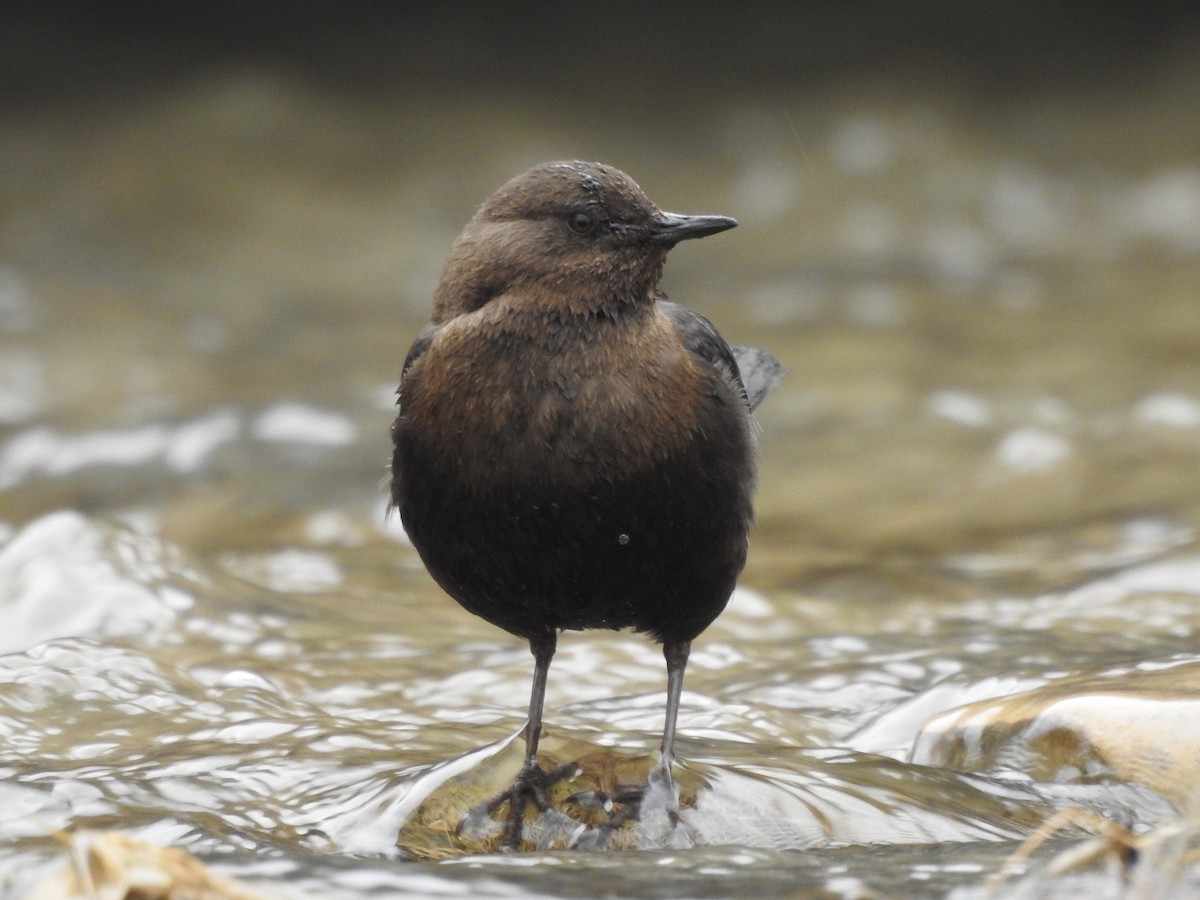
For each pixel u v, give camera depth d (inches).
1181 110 1093.8
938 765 287.9
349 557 474.9
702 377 272.2
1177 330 749.3
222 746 293.0
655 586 274.5
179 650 363.6
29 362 711.1
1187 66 1134.4
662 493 264.8
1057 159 1051.9
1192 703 273.4
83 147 1034.7
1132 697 277.6
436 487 268.1
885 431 613.0
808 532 507.2
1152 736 268.7
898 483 555.2
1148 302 806.5
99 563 390.3
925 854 225.6
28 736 299.9
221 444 593.0
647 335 269.6
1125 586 418.3
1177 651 344.5
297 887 199.2
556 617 280.8
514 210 273.4
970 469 564.7
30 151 1027.9
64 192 978.7
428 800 262.5
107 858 192.5
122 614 376.2
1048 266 895.7
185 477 562.3
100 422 622.5
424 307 832.3
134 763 282.0
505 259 269.6
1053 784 270.4
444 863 215.6
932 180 1028.5
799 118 1101.1
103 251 906.1
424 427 268.1
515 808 261.6
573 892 201.3
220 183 997.2
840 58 1168.2
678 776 267.1
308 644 374.9
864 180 1031.6
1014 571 454.0
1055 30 1182.9
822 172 1040.8
